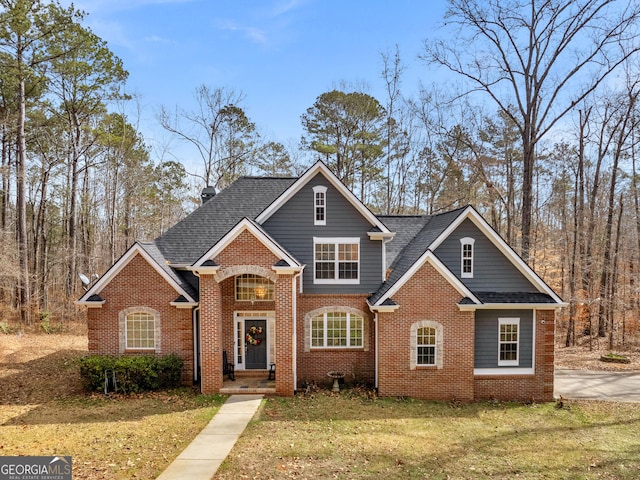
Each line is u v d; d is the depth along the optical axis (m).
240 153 38.38
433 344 15.34
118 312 15.80
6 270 23.53
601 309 29.36
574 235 29.27
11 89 26.36
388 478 8.93
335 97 36.00
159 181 45.25
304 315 16.77
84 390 15.00
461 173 34.72
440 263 15.20
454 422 12.94
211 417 12.47
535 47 24.89
